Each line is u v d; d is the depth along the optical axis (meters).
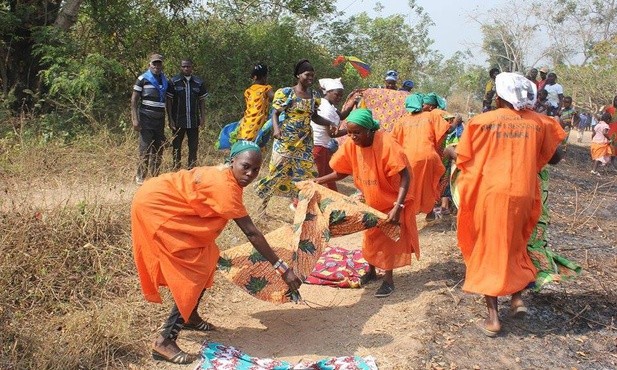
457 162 4.72
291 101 7.12
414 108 6.79
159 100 8.48
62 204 6.36
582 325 4.93
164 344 4.28
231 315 5.17
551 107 16.25
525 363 4.39
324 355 4.52
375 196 5.38
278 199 8.46
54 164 8.18
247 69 13.10
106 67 10.97
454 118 7.73
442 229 7.56
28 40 11.52
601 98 22.47
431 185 6.74
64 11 11.41
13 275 5.00
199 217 4.11
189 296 4.09
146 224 4.07
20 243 5.21
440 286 5.65
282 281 4.80
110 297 5.13
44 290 4.96
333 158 5.56
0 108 10.16
